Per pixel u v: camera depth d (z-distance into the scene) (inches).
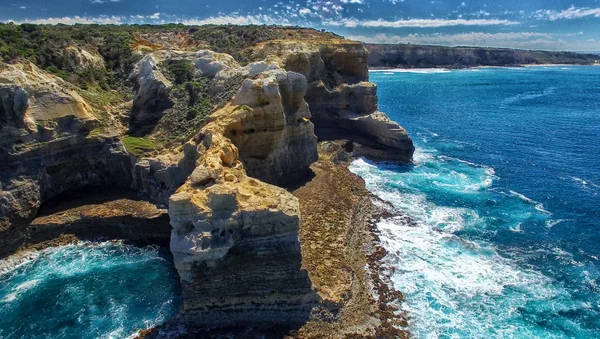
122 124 1889.8
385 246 1453.0
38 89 1571.1
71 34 2425.0
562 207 1782.7
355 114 2598.4
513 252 1446.9
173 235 1091.3
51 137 1562.5
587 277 1315.2
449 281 1284.4
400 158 2324.1
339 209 1596.9
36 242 1462.8
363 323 1093.8
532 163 2342.5
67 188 1657.2
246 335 1050.7
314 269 1215.6
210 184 1188.5
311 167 1980.8
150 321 1131.3
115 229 1515.7
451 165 2315.5
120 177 1707.7
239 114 1593.3
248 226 1093.1
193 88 2006.6
